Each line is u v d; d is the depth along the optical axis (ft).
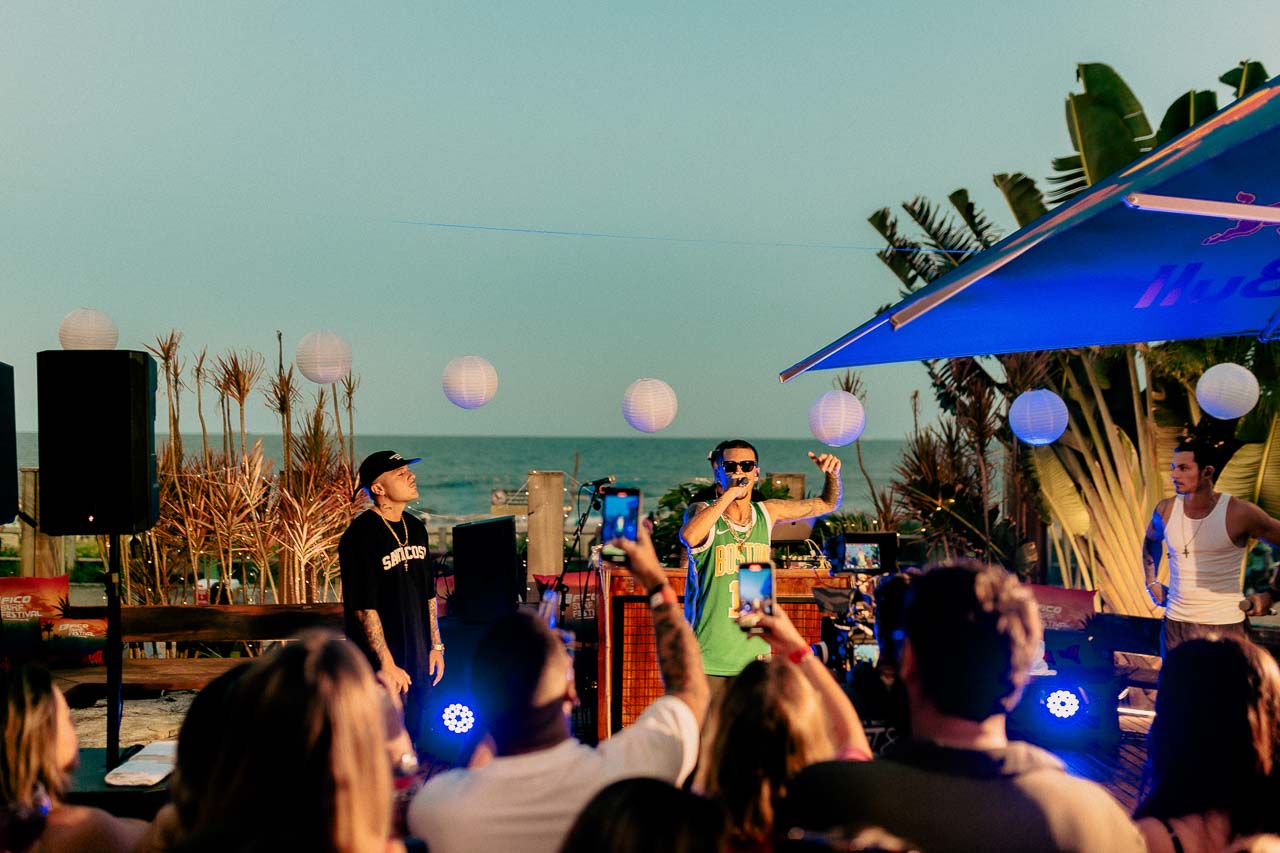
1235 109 8.53
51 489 15.78
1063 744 19.15
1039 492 27.71
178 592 27.27
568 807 6.04
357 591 16.10
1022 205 28.71
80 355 15.88
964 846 5.26
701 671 7.08
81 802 12.11
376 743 5.27
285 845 4.93
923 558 19.44
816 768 5.73
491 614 19.10
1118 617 20.38
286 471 26.73
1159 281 11.15
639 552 7.34
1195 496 16.58
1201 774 6.48
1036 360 27.43
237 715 5.12
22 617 23.34
